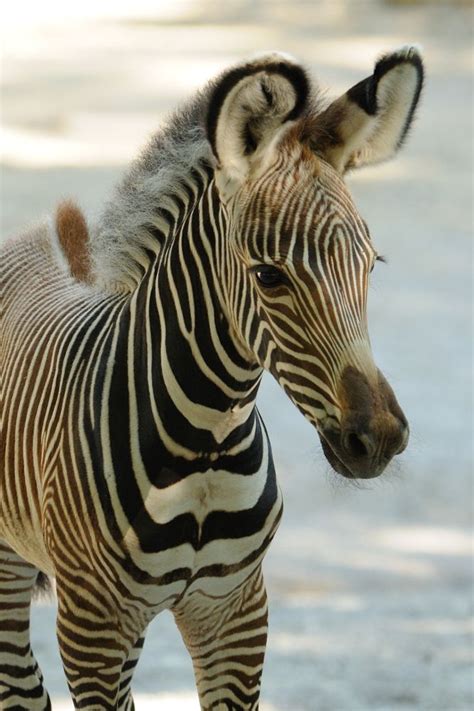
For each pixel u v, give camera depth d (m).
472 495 19.73
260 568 6.88
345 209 5.73
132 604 6.62
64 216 8.20
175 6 75.19
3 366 7.64
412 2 69.31
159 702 10.80
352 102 5.88
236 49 57.47
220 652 6.93
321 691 11.41
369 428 5.53
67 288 7.74
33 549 7.39
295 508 19.12
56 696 11.42
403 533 18.39
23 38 61.88
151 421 6.50
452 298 29.31
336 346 5.61
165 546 6.51
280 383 5.84
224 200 5.97
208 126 5.77
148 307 6.69
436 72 54.03
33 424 7.09
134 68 53.25
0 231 28.98
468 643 13.19
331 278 5.62
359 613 14.73
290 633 13.69
